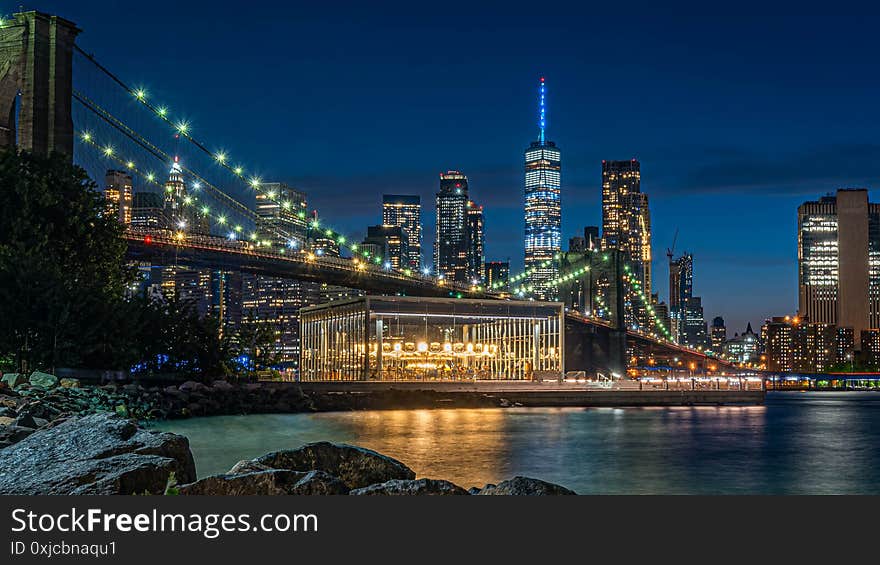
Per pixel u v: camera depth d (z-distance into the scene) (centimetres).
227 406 8419
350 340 12169
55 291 6869
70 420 1820
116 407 5791
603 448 5750
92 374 7100
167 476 1586
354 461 1844
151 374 8600
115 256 8112
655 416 10000
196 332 9344
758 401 13975
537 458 5059
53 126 9688
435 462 4700
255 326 10081
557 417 9306
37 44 9631
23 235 7344
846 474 4703
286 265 16762
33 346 6844
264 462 1777
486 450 5362
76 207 7725
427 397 10600
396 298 11988
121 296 8194
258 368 10106
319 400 9588
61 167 7856
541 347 12825
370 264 19250
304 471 1761
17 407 4231
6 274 6812
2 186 7444
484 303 12519
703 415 10731
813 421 10581
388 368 11856
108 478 1505
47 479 1516
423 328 12150
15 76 9669
